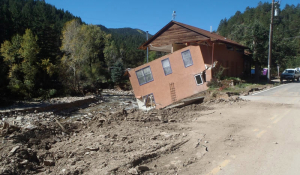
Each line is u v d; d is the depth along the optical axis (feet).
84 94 119.24
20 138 19.89
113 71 158.71
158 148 18.65
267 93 56.13
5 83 94.79
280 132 22.95
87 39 138.00
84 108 85.76
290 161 16.08
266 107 37.06
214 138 21.36
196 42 71.10
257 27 98.37
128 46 300.20
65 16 358.23
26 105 77.77
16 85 93.40
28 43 106.52
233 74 85.46
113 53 194.90
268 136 21.76
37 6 338.75
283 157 16.78
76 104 88.63
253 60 99.40
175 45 81.20
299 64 172.96
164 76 74.08
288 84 87.56
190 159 16.70
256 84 78.07
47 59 113.91
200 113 33.83
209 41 69.00
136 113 31.63
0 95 83.05
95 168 15.05
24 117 61.16
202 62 69.21
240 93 54.49
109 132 23.81
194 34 76.54
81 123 28.58
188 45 76.89
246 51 105.19
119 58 193.36
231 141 20.48
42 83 110.32
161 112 34.06
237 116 30.86
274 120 28.09
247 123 26.89
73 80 122.11
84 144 19.99
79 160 16.71
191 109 37.22
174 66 72.95
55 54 133.69
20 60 111.24
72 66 120.88
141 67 76.59
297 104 39.24
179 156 17.37
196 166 15.57
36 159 17.11
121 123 27.48
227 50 80.79
